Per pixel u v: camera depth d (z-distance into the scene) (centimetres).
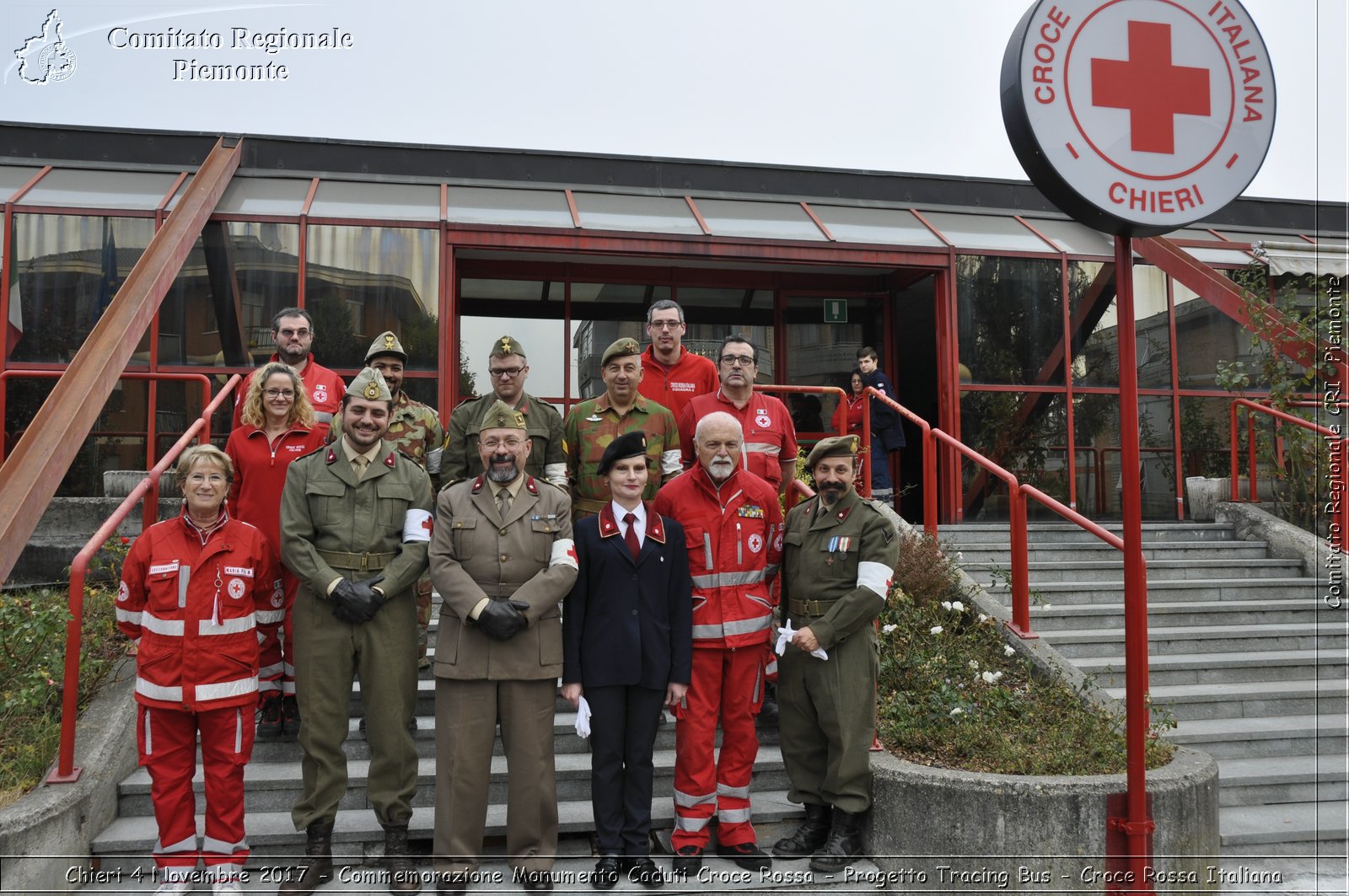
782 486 570
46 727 445
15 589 614
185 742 391
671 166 1046
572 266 1057
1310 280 995
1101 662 625
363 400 418
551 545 415
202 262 858
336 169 977
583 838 444
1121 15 377
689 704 428
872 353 930
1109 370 1002
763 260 960
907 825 422
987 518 958
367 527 414
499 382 489
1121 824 387
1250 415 900
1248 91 385
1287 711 596
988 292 991
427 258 893
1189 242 1051
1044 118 366
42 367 828
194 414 834
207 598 389
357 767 470
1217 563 773
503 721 406
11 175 900
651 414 516
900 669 551
